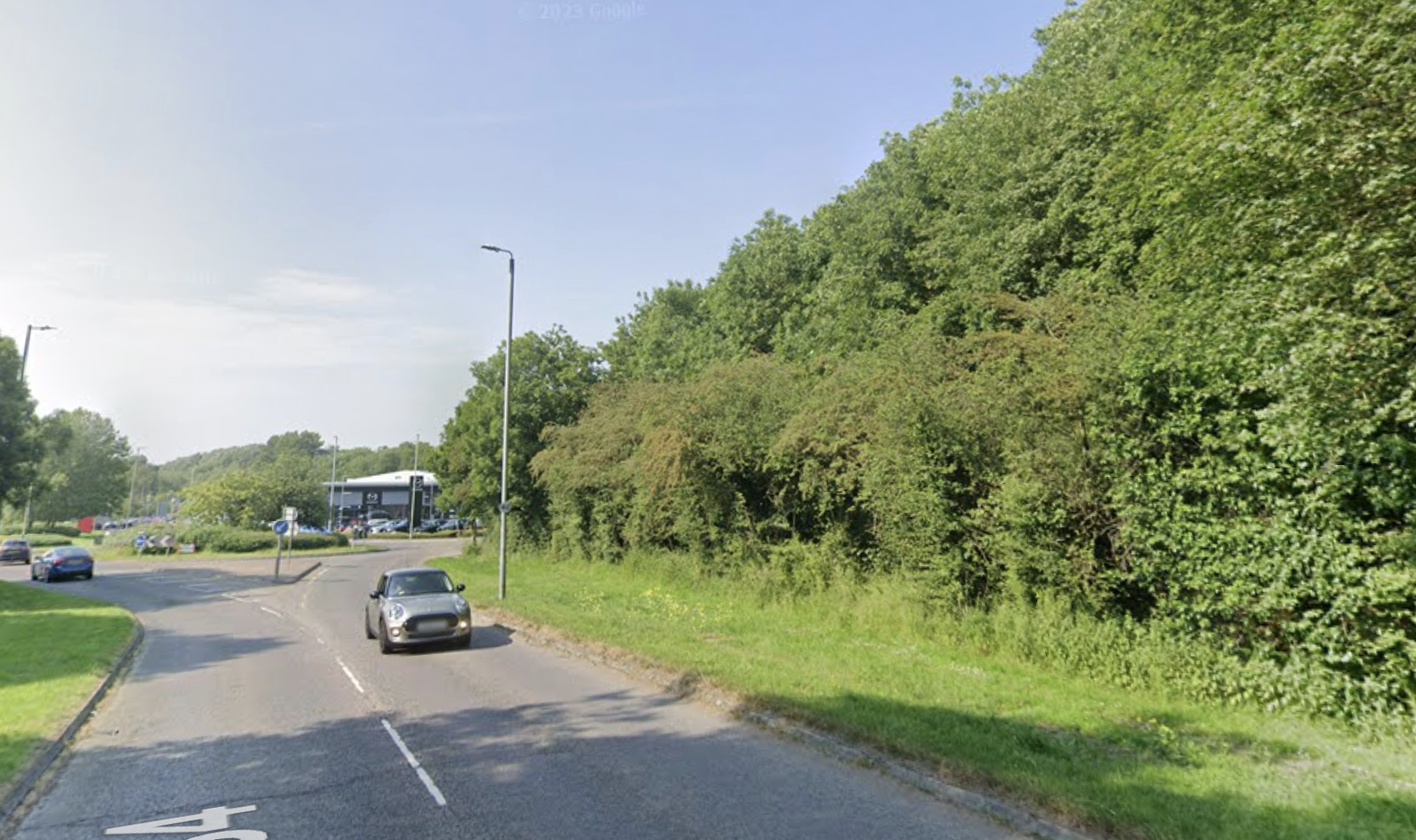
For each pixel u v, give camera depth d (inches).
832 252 1063.0
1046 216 658.2
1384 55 234.7
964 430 495.2
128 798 261.3
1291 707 314.5
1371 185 227.1
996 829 215.5
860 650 471.5
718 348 1259.2
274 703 399.9
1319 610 309.7
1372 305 240.7
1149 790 223.5
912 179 890.7
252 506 2426.2
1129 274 550.0
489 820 230.4
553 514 1373.0
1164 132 418.6
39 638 616.4
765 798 242.8
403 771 280.8
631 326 1871.3
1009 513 451.2
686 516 868.0
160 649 609.6
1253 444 324.5
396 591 582.6
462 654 535.8
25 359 1266.0
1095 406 396.8
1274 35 318.7
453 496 1662.2
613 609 687.1
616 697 394.6
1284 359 275.6
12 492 1222.9
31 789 275.0
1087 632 400.5
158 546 2044.8
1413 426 260.8
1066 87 680.4
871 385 573.0
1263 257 295.9
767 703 344.5
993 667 418.3
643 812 233.6
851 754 280.8
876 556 611.2
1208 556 346.0
